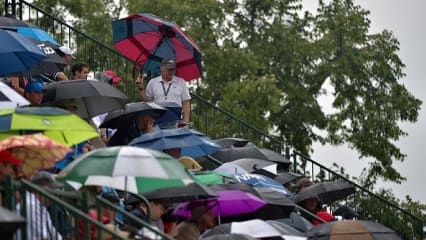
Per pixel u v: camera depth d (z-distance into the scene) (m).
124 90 68.75
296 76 93.38
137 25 55.25
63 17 86.94
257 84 86.31
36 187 31.83
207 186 39.28
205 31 90.12
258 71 92.88
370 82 94.00
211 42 90.19
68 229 32.75
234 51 89.75
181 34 54.97
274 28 93.62
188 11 89.44
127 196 39.69
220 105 86.38
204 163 50.72
